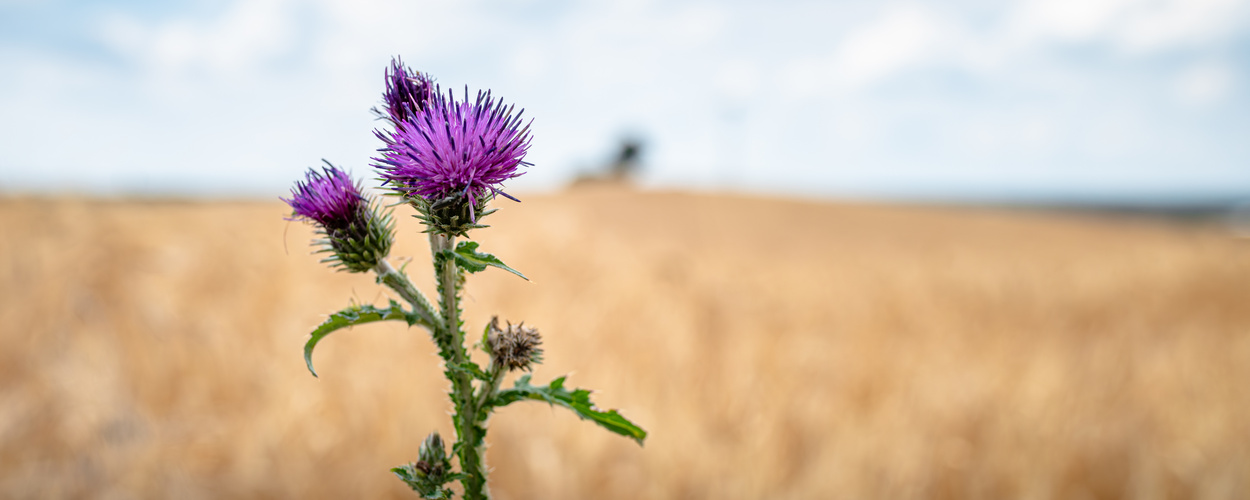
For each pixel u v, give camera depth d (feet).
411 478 4.47
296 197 4.47
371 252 4.38
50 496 11.96
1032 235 124.88
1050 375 19.67
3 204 29.27
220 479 12.91
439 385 16.99
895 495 13.91
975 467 14.87
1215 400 18.12
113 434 13.85
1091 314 33.37
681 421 15.97
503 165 4.25
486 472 4.64
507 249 34.91
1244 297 38.55
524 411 16.21
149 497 12.21
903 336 26.12
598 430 15.57
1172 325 30.58
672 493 14.21
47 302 19.38
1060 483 14.76
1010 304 34.22
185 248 27.91
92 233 27.07
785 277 40.52
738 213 150.51
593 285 29.27
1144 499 13.93
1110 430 16.35
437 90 4.44
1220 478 13.83
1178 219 243.40
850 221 147.13
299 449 13.47
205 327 18.62
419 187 4.15
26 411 13.91
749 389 18.51
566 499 13.71
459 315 4.47
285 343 17.87
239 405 15.48
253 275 24.20
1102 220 213.87
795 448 16.01
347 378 16.14
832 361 21.84
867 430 16.08
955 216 169.37
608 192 180.34
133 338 17.63
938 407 17.49
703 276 35.35
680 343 21.90
